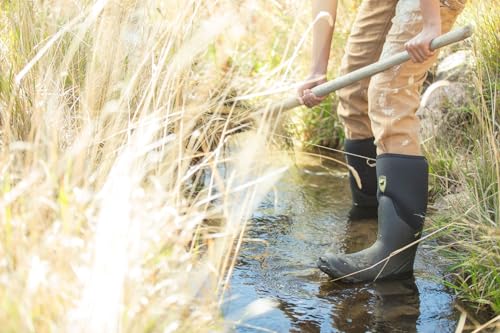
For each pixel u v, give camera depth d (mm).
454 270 2912
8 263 1772
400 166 2836
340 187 3949
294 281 2812
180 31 2771
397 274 2865
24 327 1578
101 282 1695
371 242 3246
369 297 2703
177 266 2107
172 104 2600
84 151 2213
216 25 2484
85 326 1647
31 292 1609
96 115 2516
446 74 4359
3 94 2555
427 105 4242
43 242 1798
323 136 4742
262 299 2438
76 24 2803
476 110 3301
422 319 2551
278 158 3990
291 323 2482
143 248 1922
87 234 1876
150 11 2859
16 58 2715
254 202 2318
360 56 3277
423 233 3225
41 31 2689
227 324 2217
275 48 4652
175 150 2396
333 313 2572
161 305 1867
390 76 2816
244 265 2928
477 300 2607
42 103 2371
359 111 3404
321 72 3020
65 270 1760
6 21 2928
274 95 3641
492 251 2764
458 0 2770
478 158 3322
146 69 2707
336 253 3109
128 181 1879
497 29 4012
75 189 1938
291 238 3248
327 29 3023
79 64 2781
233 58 3684
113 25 2682
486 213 2943
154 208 2057
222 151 3369
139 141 2129
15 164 2250
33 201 1900
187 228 2086
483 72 3840
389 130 2832
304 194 3814
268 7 4582
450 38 2545
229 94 3420
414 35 2770
